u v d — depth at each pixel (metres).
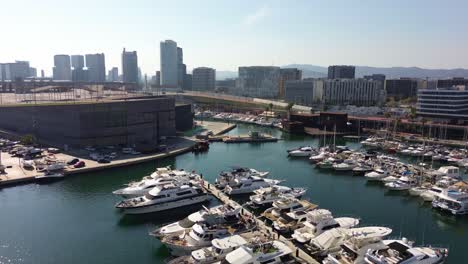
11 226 58.75
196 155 121.00
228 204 64.25
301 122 182.88
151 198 65.00
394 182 81.12
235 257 42.28
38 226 58.91
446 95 191.88
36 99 153.00
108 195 75.38
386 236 54.66
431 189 74.06
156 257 49.50
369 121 183.12
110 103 118.62
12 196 73.50
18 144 116.12
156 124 137.00
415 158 118.50
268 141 152.12
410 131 172.38
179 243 49.69
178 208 67.38
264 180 79.88
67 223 60.44
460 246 54.25
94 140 116.69
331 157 106.94
